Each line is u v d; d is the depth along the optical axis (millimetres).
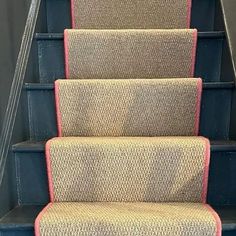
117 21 1849
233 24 1487
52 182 1232
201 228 1023
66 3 1919
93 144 1216
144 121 1412
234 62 1404
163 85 1391
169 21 1844
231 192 1274
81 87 1402
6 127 1237
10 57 1333
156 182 1221
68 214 1080
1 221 1110
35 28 1659
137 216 1057
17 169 1295
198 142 1219
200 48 1639
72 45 1602
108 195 1231
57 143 1227
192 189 1219
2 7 1261
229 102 1442
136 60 1605
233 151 1257
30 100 1481
